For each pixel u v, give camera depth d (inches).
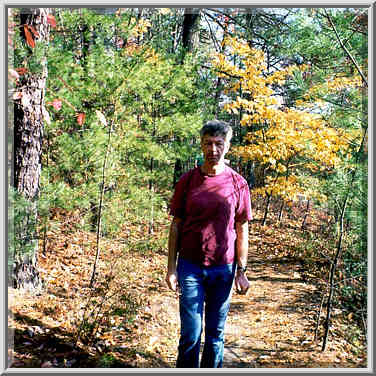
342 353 132.6
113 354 114.4
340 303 171.8
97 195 173.6
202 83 275.9
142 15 312.0
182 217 97.3
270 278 232.4
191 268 92.1
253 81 285.4
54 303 143.8
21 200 137.0
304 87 156.7
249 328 155.4
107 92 175.2
